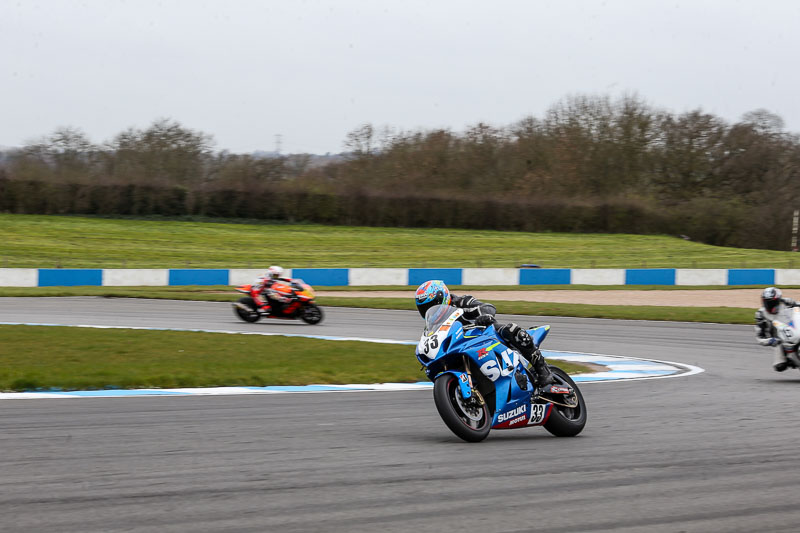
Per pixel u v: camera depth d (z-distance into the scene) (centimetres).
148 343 2741
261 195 9681
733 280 6819
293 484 1002
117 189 9206
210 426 1412
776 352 2316
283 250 8200
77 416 1487
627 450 1260
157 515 855
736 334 3634
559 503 936
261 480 1020
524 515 885
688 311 4531
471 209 10212
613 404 1784
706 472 1106
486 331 1340
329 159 11219
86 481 998
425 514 880
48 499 911
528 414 1351
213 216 9588
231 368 2214
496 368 1322
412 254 8375
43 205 8938
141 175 9638
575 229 10500
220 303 4888
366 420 1520
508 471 1097
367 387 2008
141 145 10350
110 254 7412
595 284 6706
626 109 11969
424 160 11394
